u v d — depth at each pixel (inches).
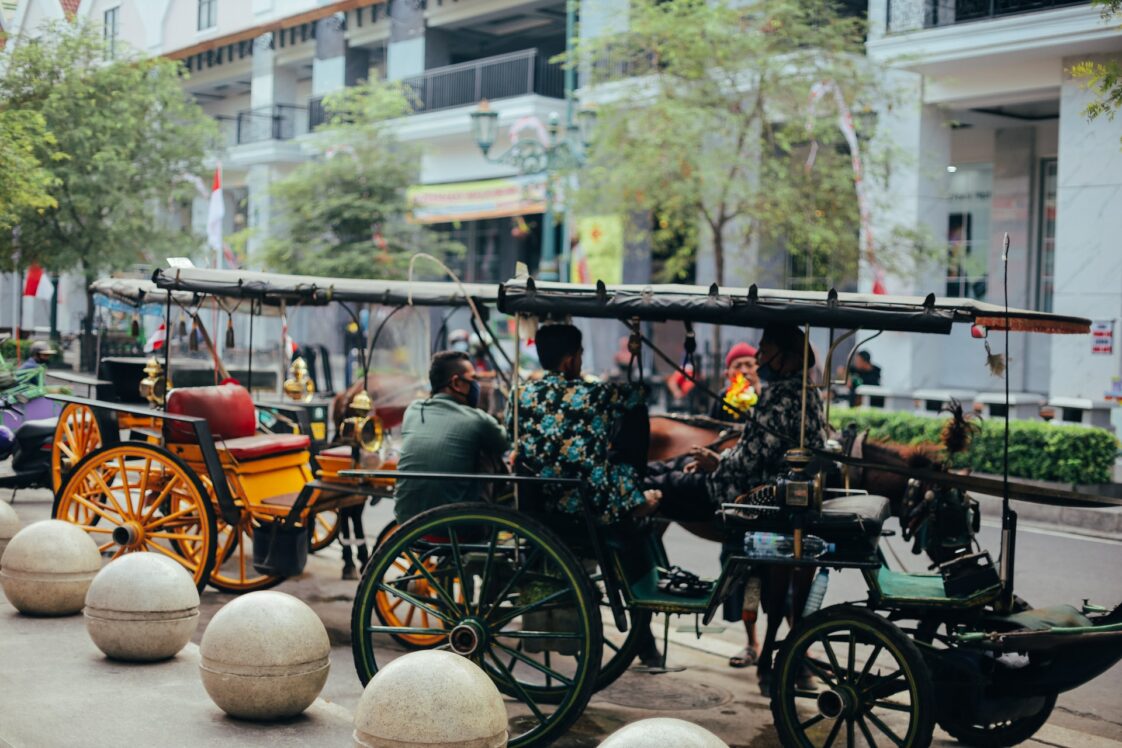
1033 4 737.0
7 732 214.7
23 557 296.5
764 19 775.1
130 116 809.5
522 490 251.6
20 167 584.7
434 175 1307.8
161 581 263.0
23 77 742.5
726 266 981.2
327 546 425.4
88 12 768.9
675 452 323.6
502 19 1304.1
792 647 228.8
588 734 255.4
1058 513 535.2
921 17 783.1
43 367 503.5
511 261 1311.5
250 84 1150.3
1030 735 246.4
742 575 243.4
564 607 249.4
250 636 226.2
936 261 802.2
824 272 819.4
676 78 801.6
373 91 1144.8
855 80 751.7
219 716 229.5
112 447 339.3
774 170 783.7
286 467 351.3
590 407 248.2
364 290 355.9
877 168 800.3
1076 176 705.6
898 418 647.1
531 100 1154.7
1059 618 233.5
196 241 914.7
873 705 222.7
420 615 348.5
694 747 163.3
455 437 275.0
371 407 311.9
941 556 273.6
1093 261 698.2
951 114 842.2
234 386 361.7
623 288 242.8
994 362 236.2
